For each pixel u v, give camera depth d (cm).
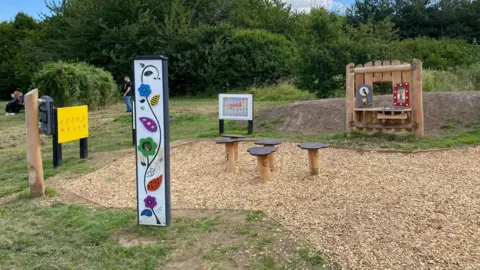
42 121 682
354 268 371
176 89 3083
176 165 828
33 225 536
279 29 4103
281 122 1104
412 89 873
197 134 1098
